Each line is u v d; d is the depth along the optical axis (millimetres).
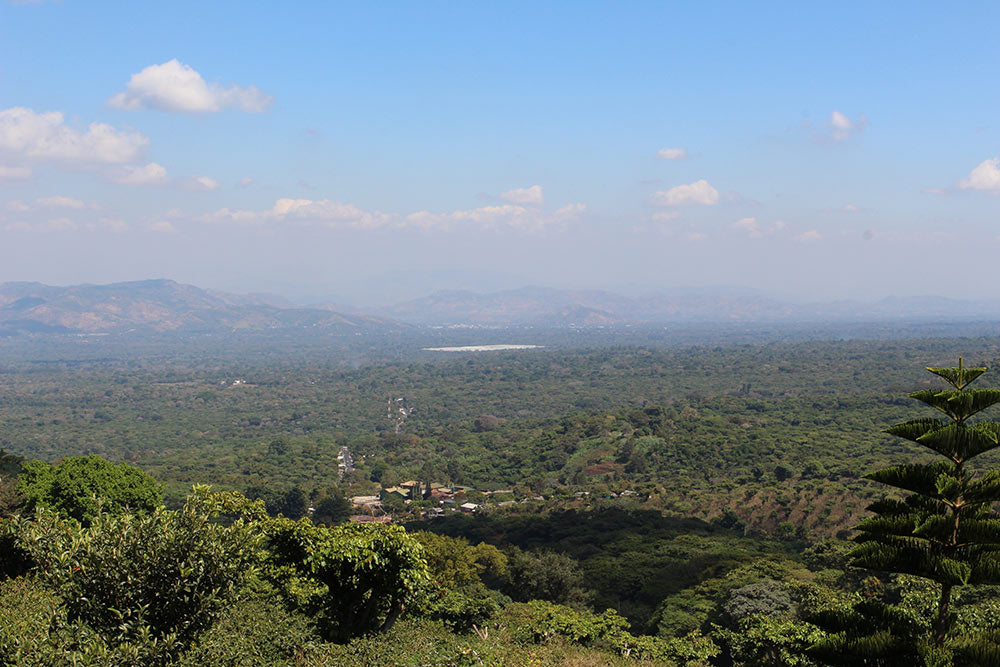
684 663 27812
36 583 15422
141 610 10711
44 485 43812
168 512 12148
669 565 60844
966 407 10844
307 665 15422
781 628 26172
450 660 17922
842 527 78312
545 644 26219
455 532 88062
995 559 10398
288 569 19266
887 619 11719
